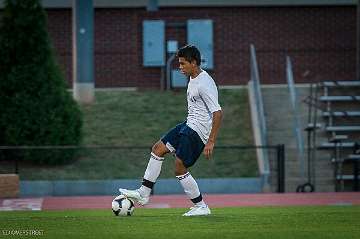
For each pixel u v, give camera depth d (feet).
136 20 362.33
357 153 261.65
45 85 272.31
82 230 117.60
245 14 372.38
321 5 378.12
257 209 163.73
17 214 154.81
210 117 130.82
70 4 371.76
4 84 270.67
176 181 255.91
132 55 368.48
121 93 324.19
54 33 371.97
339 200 212.64
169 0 374.84
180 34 362.53
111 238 108.06
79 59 311.27
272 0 372.99
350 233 113.91
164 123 301.43
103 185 256.73
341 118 295.07
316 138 288.92
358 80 317.42
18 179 231.09
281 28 375.25
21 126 267.80
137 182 257.75
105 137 290.76
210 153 128.98
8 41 273.75
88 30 311.27
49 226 123.44
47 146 264.72
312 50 376.89
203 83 129.08
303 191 255.09
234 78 370.73
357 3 340.39
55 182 255.50
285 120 299.17
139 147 250.57
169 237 108.78
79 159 274.98
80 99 311.68
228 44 370.73
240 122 302.25
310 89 301.02
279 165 253.24
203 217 134.21
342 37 379.35
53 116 269.85
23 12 275.18
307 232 114.83
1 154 268.62
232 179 260.01
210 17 366.22
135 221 128.57
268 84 373.20
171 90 333.21
